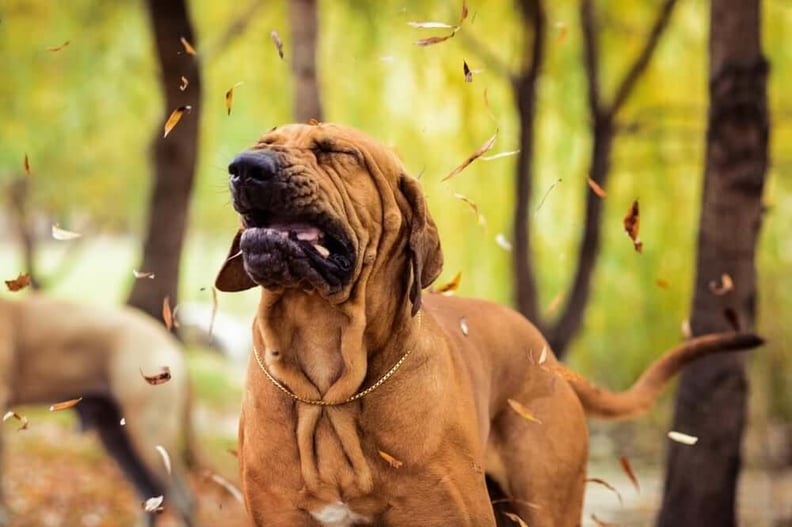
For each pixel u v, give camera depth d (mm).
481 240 14984
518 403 5688
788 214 15211
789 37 14477
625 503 12797
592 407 6344
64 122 17562
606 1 14391
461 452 4992
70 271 37344
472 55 14273
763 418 15297
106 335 10398
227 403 18797
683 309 14742
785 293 15586
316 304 4816
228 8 16797
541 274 15344
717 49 8094
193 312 25578
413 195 4973
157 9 14086
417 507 4926
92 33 16281
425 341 5000
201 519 11852
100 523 11484
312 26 11430
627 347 15492
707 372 8109
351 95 15234
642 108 14586
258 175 4520
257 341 5004
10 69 16344
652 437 17047
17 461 13523
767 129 8117
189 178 14758
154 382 5078
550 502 5773
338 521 5016
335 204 4680
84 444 14602
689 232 14789
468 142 14406
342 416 4855
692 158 14961
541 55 13055
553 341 13031
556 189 15039
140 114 17625
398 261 4988
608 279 15422
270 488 4996
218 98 16828
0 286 16281
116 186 23797
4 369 10219
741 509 12203
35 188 24016
